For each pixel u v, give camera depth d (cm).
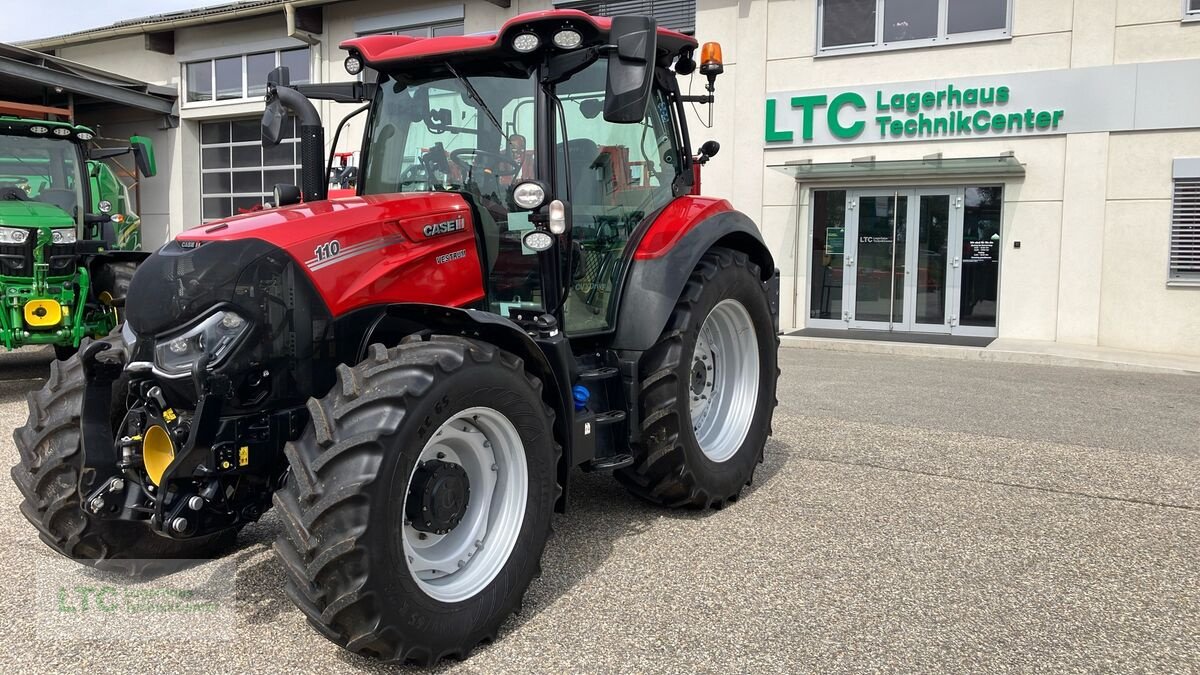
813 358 989
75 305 712
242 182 1614
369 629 252
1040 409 676
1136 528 399
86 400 308
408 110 382
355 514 246
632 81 313
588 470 358
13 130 764
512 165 355
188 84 1620
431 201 337
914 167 1111
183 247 288
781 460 517
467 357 278
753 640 288
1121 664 274
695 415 439
